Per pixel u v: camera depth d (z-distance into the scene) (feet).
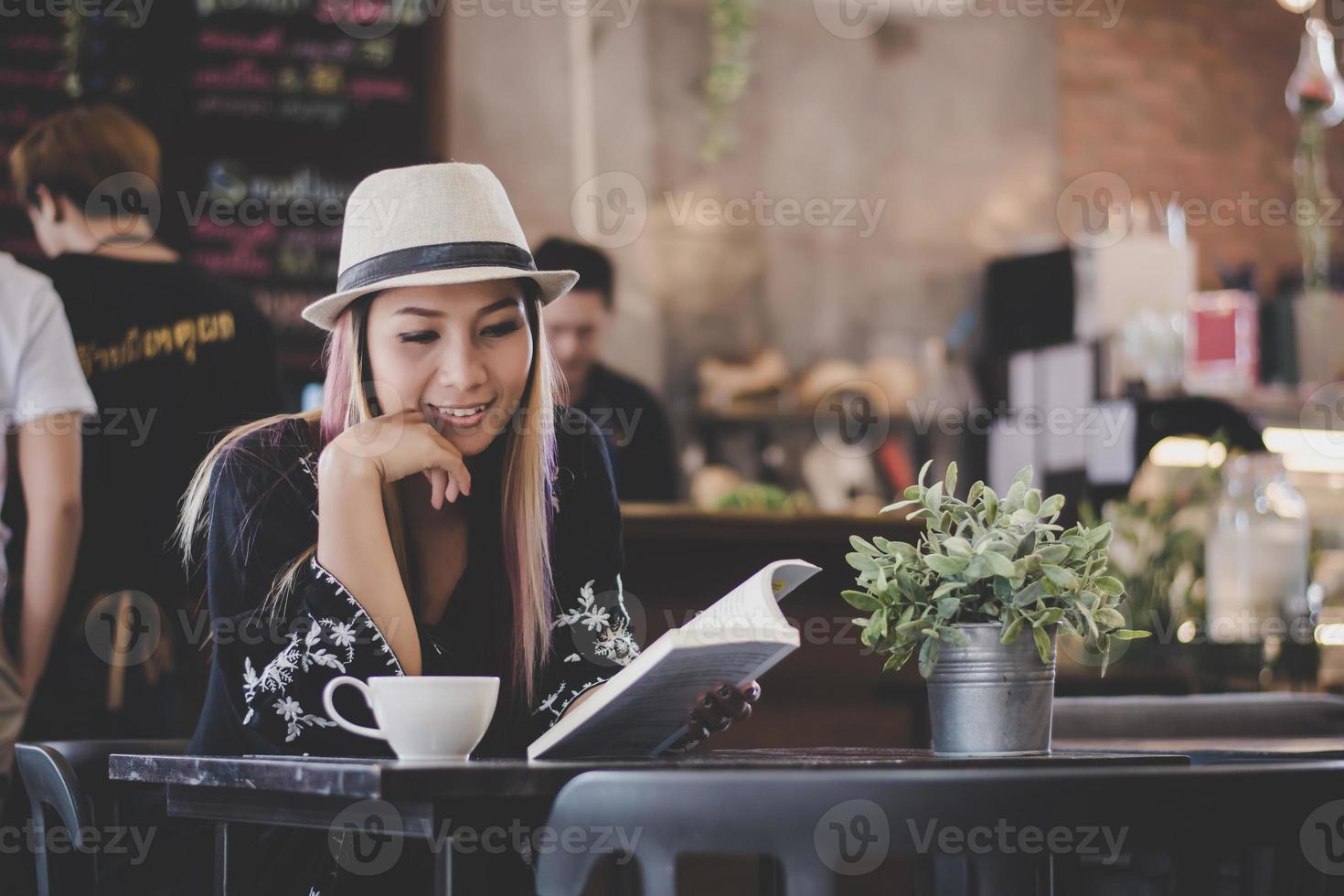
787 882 3.42
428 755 4.33
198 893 5.28
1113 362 15.57
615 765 3.94
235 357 9.61
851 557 5.02
